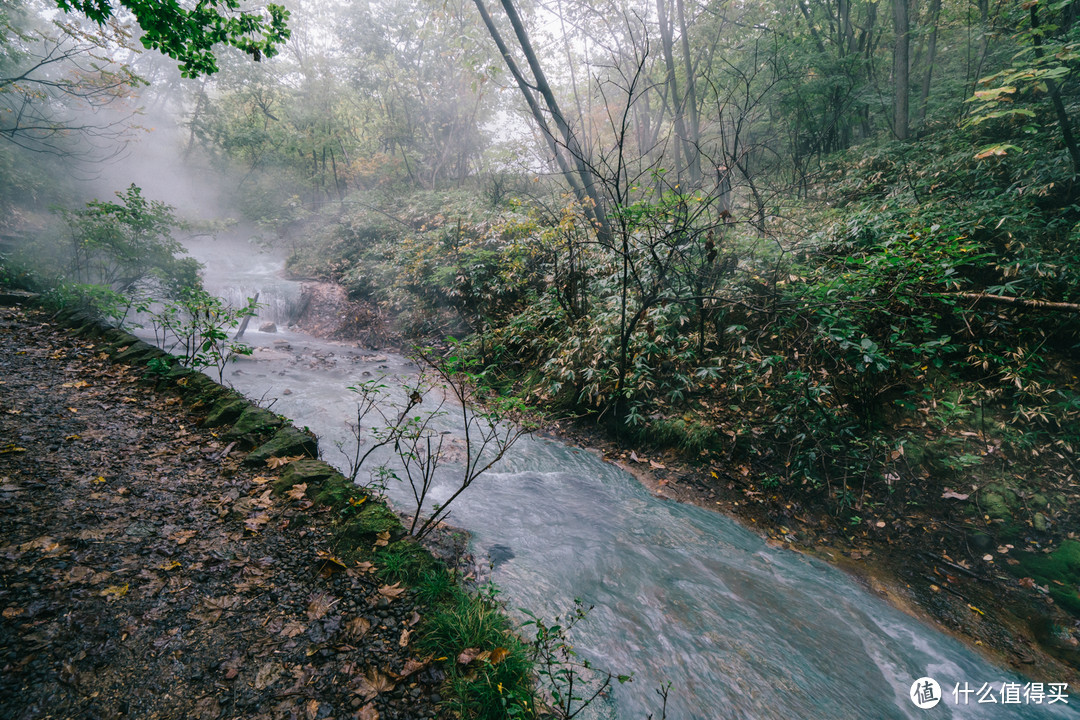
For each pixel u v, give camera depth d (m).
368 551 2.80
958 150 6.97
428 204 12.87
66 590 2.25
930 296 4.50
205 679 1.96
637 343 5.71
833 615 3.33
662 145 11.54
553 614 2.87
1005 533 3.92
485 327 7.86
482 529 3.74
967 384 4.75
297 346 8.76
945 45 11.13
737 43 10.48
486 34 10.92
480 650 2.25
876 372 4.88
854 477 4.57
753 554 3.94
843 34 10.96
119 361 5.18
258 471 3.56
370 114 20.75
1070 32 4.86
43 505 2.80
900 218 5.67
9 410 3.79
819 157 9.10
